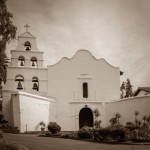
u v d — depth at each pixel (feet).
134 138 73.61
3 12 63.57
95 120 145.79
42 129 124.47
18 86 138.31
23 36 146.20
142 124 123.24
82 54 152.66
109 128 76.74
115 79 154.81
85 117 148.87
